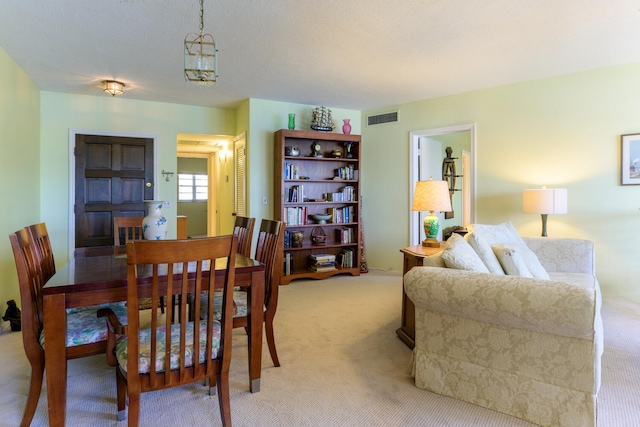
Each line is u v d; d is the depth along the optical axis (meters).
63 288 1.53
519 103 4.08
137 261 1.36
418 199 3.20
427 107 4.77
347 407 1.83
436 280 1.90
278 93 4.50
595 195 3.69
